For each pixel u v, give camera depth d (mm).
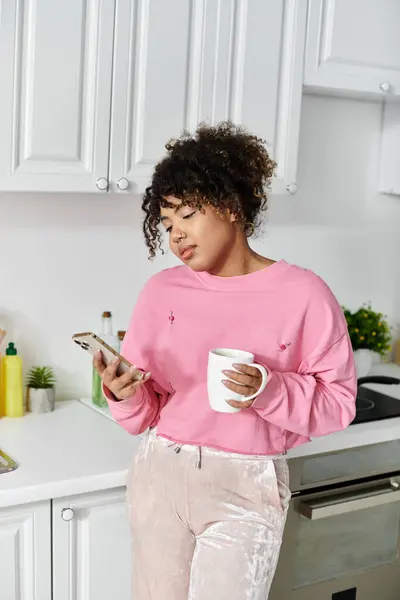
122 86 1977
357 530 2270
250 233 1598
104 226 2375
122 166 2018
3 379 2197
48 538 1800
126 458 1922
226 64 2111
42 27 1856
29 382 2285
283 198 2691
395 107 2785
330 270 2854
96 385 2330
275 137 2240
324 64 2295
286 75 2223
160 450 1594
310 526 2172
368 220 2904
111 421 2203
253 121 2188
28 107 1882
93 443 2018
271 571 1537
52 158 1930
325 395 1538
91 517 1850
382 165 2865
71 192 2119
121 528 1890
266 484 1523
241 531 1507
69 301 2359
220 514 1527
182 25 2029
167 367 1595
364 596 2320
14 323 2291
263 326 1532
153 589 1604
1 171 1875
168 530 1577
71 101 1924
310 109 2678
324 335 1528
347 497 2197
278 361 1535
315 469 2143
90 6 1910
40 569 1802
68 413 2264
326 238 2816
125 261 2428
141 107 2016
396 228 2982
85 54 1927
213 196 1453
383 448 2262
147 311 1635
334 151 2768
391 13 2377
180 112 2070
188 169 1454
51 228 2295
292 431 1521
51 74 1887
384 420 2299
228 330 1545
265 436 1540
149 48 1991
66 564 1835
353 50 2332
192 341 1562
